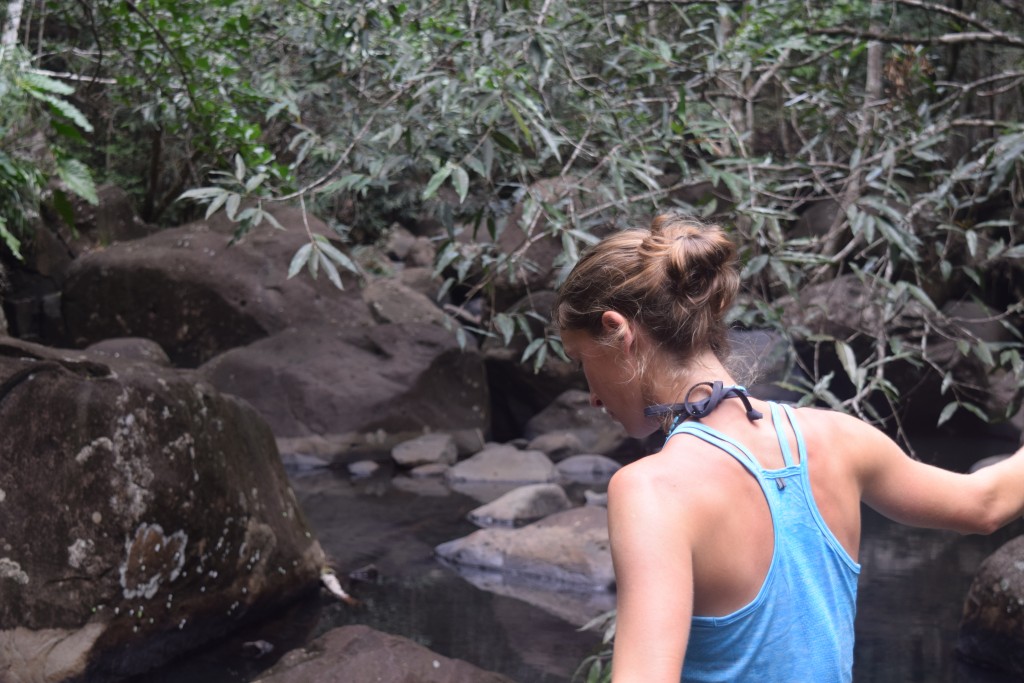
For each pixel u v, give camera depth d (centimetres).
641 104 370
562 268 295
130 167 1152
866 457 135
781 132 783
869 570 459
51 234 949
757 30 382
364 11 330
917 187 639
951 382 350
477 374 835
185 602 375
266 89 427
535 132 332
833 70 523
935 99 527
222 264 892
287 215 934
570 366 849
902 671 346
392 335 823
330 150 360
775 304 373
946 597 420
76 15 479
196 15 421
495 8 319
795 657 120
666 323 130
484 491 647
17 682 325
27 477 348
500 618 405
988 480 143
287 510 444
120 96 545
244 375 798
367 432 768
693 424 126
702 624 119
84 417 359
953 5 667
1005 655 345
